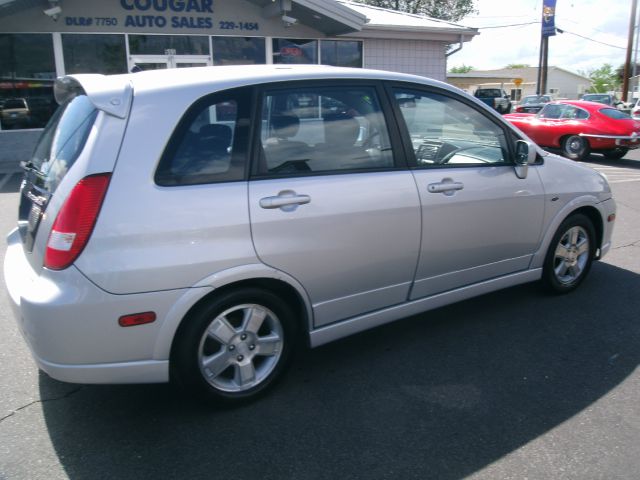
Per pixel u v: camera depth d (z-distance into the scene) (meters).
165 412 3.00
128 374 2.66
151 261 2.59
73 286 2.50
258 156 2.91
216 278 2.74
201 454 2.65
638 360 3.50
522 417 2.91
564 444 2.69
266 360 3.13
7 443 2.74
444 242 3.58
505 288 4.46
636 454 2.61
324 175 3.10
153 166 2.65
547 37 34.56
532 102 32.06
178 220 2.65
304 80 3.12
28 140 12.49
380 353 3.64
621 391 3.14
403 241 3.38
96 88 2.70
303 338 3.61
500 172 3.83
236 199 2.79
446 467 2.54
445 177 3.54
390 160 3.37
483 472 2.50
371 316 3.41
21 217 3.16
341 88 3.25
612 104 34.53
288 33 14.05
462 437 2.75
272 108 3.00
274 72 3.10
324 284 3.14
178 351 2.79
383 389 3.21
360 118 3.29
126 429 2.85
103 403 3.10
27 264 2.90
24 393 3.20
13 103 12.25
